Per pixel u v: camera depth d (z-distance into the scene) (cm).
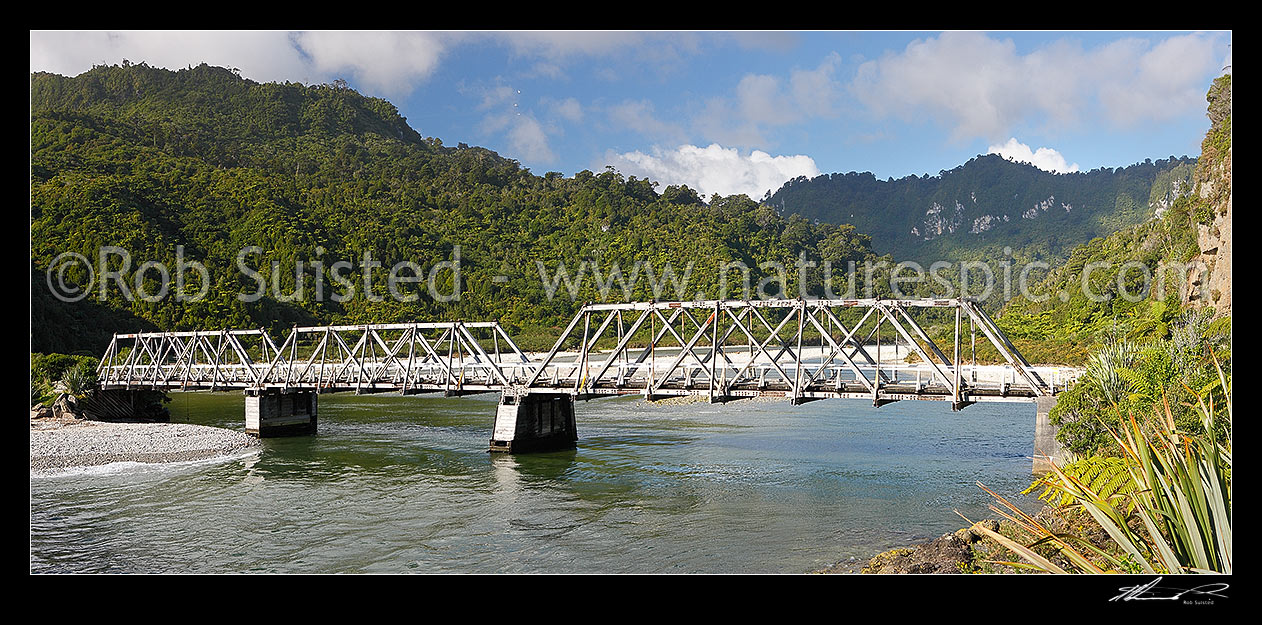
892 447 3681
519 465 3459
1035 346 7681
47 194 10044
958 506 2494
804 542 2139
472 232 14675
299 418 4656
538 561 2041
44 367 5584
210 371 5769
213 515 2584
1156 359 1927
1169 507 622
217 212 11881
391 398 6925
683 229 15638
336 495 2872
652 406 5881
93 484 3098
